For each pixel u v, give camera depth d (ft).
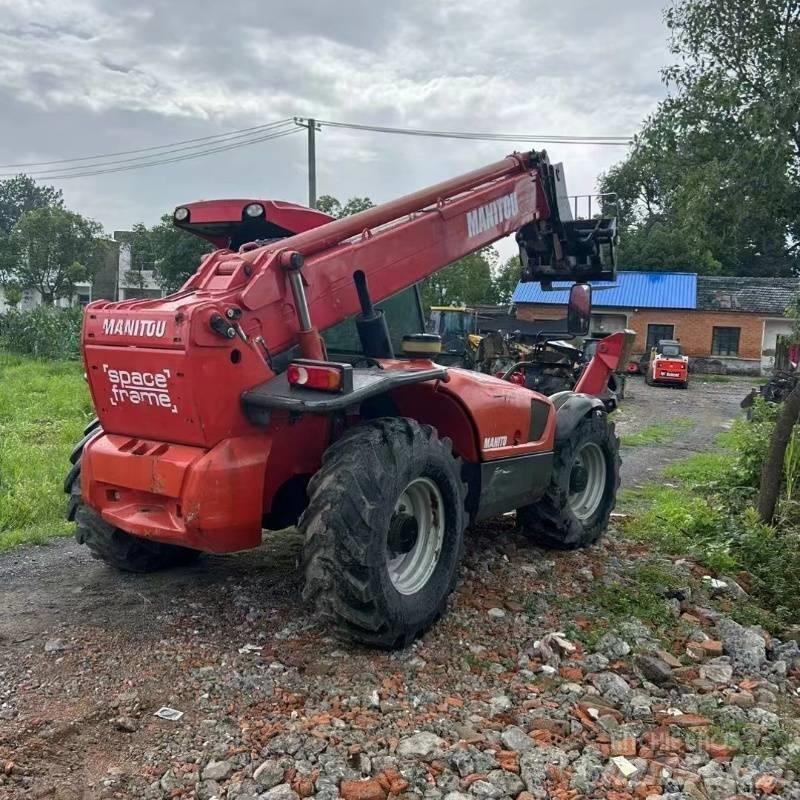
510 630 14.88
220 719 11.34
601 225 21.85
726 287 128.36
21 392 53.31
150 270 154.20
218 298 13.01
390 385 13.15
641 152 33.83
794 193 29.48
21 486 24.93
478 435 15.96
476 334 64.23
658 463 37.27
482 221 18.51
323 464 13.14
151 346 12.82
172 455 13.01
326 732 10.92
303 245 14.47
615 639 14.48
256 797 9.49
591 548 20.52
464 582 17.04
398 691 12.28
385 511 12.87
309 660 13.14
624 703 12.40
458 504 14.73
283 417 13.80
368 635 13.14
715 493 27.27
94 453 14.02
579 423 20.16
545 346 37.01
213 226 16.57
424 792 9.77
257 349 13.24
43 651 13.39
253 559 18.15
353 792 9.61
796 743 11.49
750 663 14.30
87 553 19.29
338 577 12.58
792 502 24.50
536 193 20.67
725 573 19.16
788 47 28.63
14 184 287.28
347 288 15.11
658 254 149.28
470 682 12.80
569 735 11.34
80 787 9.71
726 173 30.07
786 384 59.47
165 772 10.07
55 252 142.31
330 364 12.51
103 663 12.98
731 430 51.21
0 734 10.78
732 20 29.63
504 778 10.05
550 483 19.22
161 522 13.25
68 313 92.48
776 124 28.12
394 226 16.33
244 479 12.92
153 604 15.49
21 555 19.13
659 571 18.38
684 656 14.43
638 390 90.07
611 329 126.21
